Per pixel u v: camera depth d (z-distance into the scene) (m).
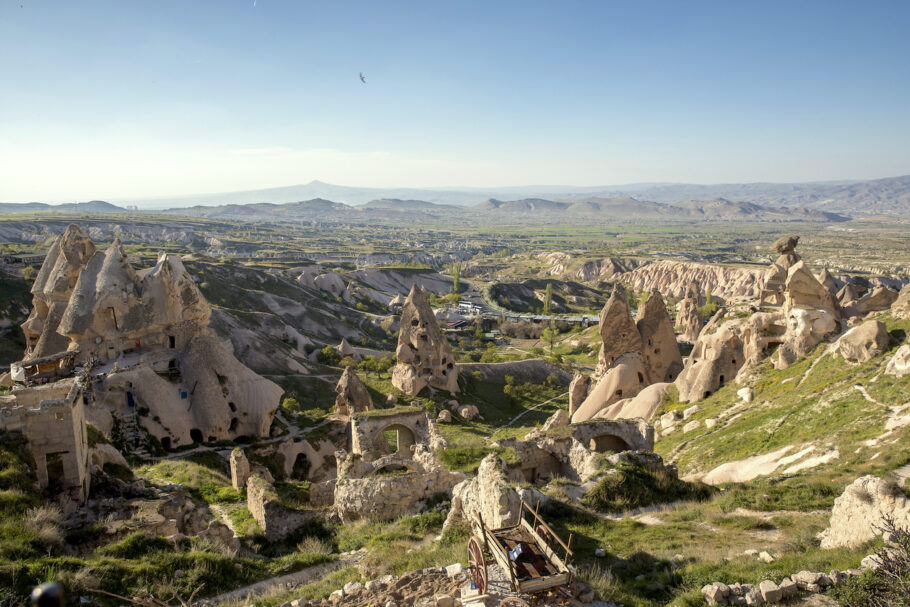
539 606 13.54
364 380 91.06
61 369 46.47
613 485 23.42
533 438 30.69
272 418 54.59
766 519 21.14
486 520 19.56
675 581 15.68
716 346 55.34
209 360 51.84
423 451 32.66
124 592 18.44
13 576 16.92
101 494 27.39
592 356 125.94
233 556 22.77
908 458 25.05
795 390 43.44
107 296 50.53
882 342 40.47
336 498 28.30
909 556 13.00
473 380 95.38
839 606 12.85
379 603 14.73
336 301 181.25
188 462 42.41
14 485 22.33
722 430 43.31
